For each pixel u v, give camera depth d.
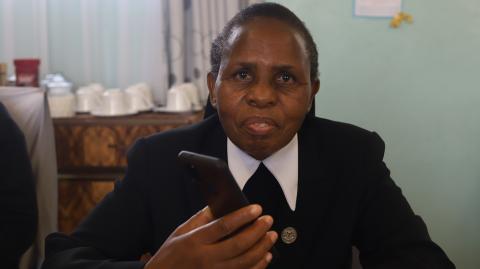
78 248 0.73
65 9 2.30
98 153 1.95
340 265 0.77
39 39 2.29
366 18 1.63
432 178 1.70
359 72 1.66
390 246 0.76
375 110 1.68
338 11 1.63
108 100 1.97
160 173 0.80
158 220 0.78
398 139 1.69
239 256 0.48
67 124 1.94
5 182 1.48
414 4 1.62
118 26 2.29
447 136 1.68
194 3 2.16
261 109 0.61
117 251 0.77
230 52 0.62
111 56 2.33
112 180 1.95
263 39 0.61
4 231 1.45
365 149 0.84
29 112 1.72
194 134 0.83
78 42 2.32
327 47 1.65
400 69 1.65
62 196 1.98
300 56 0.62
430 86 1.66
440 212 1.71
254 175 0.74
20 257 1.50
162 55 2.23
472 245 1.72
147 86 2.14
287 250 0.74
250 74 0.62
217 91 0.64
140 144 0.85
